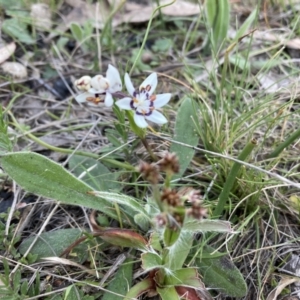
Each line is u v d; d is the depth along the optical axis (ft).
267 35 1.01
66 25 1.04
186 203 0.67
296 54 0.98
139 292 0.58
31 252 0.65
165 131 0.81
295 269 0.65
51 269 0.64
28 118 0.88
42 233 0.67
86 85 0.56
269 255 0.66
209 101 0.85
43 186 0.62
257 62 0.96
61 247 0.65
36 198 0.73
